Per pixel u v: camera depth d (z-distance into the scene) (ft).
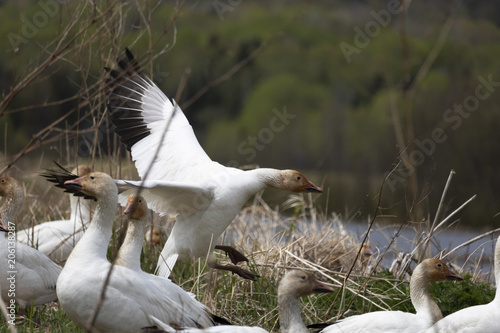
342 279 34.68
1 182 32.63
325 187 81.10
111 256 34.91
